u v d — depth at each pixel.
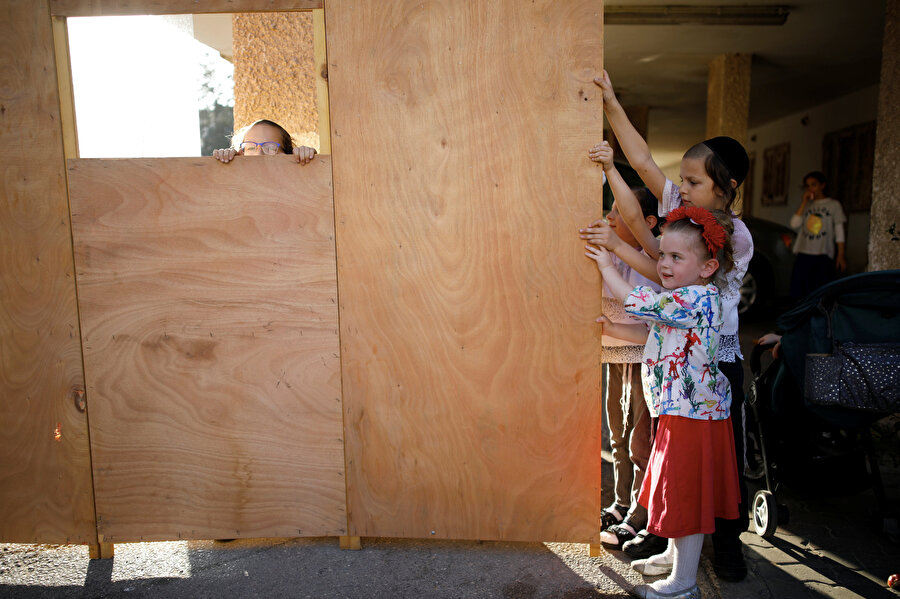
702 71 8.98
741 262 2.27
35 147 2.27
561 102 2.21
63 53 2.25
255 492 2.41
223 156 2.27
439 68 2.22
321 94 2.27
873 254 4.90
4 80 2.26
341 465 2.39
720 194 2.27
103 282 2.32
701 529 2.05
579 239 2.25
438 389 2.34
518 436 2.34
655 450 2.18
